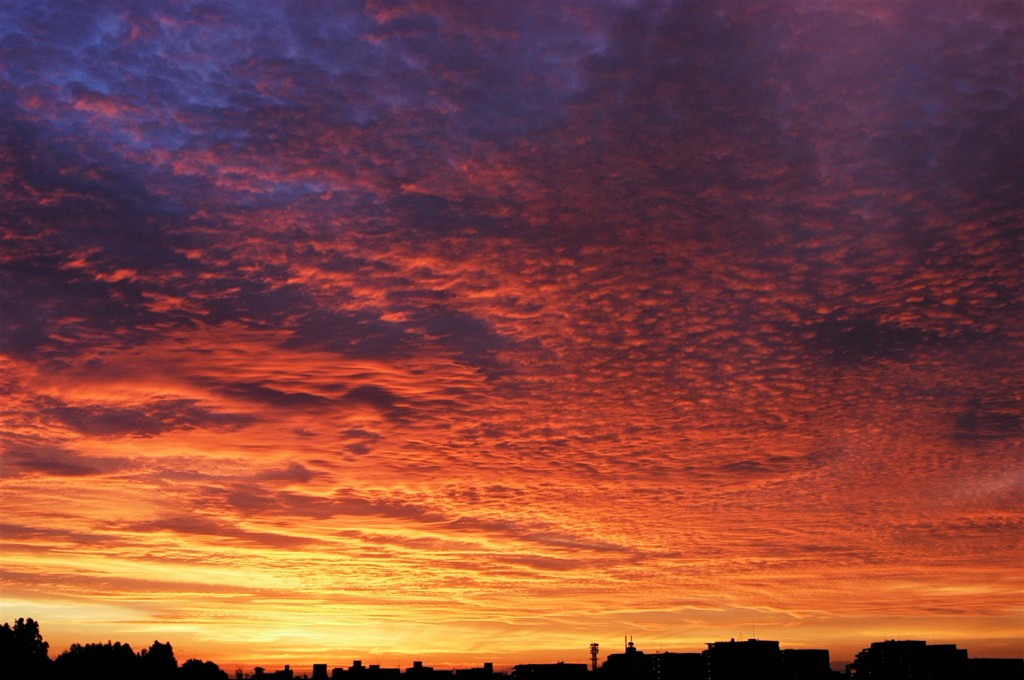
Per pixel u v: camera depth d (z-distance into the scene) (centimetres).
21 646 13550
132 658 14662
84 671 14050
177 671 15200
